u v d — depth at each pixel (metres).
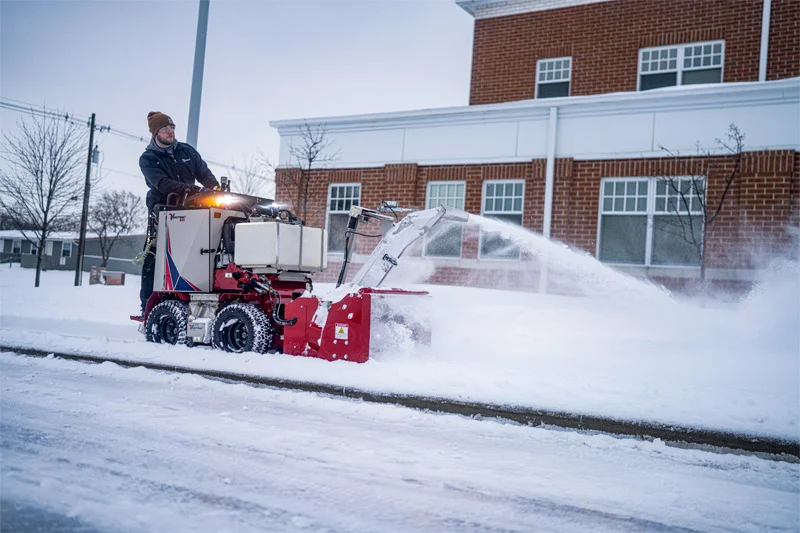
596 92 16.50
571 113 13.22
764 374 6.20
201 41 11.98
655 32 15.88
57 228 24.95
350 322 6.49
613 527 3.19
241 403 5.53
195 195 7.77
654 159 12.42
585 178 13.09
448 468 3.98
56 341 7.88
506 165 13.89
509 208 13.99
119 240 46.03
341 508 3.26
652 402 5.14
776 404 5.08
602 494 3.65
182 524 2.97
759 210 11.43
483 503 3.43
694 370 6.41
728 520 3.34
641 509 3.45
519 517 3.27
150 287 8.33
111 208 44.66
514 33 17.64
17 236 45.00
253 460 3.96
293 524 3.03
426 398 5.50
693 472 4.14
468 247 14.18
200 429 4.61
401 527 3.06
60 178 22.08
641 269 12.49
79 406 5.18
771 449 4.48
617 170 12.76
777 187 11.33
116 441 4.25
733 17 15.04
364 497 3.43
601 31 16.53
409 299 7.12
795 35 14.26
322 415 5.21
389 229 7.49
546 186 13.29
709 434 4.65
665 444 4.72
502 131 13.92
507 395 5.35
